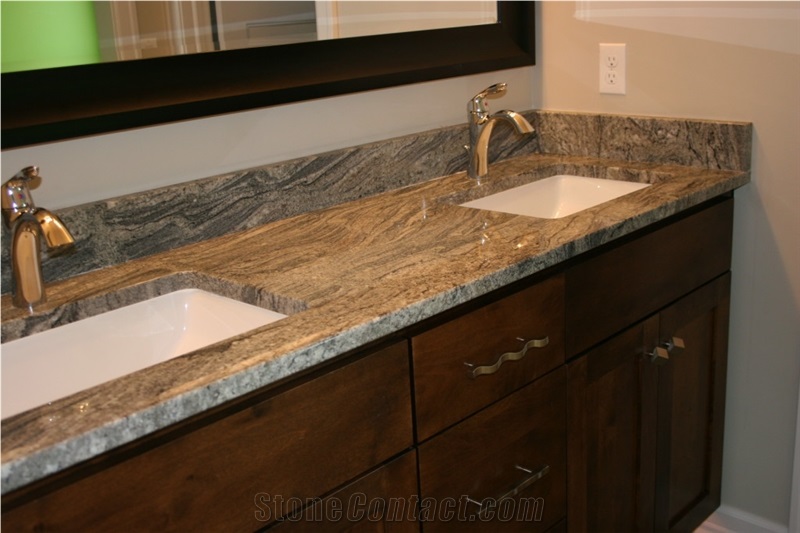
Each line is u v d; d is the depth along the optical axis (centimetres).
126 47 128
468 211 156
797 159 169
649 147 187
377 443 112
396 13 165
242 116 150
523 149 203
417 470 119
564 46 197
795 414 184
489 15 186
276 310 116
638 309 157
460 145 187
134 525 89
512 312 129
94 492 85
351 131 168
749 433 194
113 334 122
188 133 143
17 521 80
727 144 175
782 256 177
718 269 179
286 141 157
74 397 88
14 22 115
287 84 147
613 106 193
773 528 194
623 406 160
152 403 85
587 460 154
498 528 137
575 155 200
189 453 92
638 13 182
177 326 128
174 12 132
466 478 128
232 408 95
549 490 146
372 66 162
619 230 142
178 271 129
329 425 105
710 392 189
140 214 136
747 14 167
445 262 126
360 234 144
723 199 177
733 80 173
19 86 117
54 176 128
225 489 96
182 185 141
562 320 139
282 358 95
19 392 112
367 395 109
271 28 145
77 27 122
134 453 88
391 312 106
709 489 196
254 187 150
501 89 171
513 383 132
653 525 178
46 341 115
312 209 161
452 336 120
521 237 136
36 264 116
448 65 175
